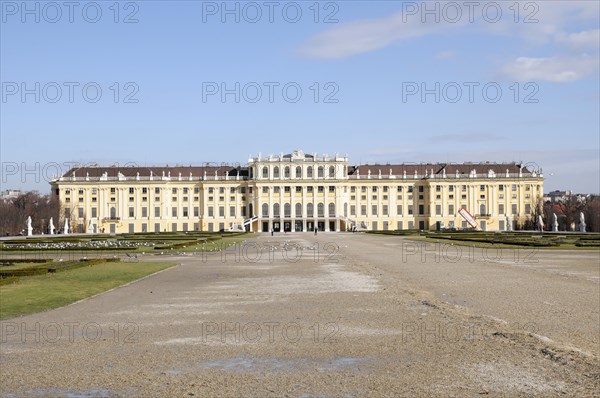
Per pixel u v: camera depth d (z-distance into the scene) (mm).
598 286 35969
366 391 15562
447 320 24562
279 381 16453
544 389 15523
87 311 27844
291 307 28578
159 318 25906
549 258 59188
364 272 45594
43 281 40500
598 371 16984
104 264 54781
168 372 17375
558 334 21906
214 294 33688
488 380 16297
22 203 197125
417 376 16734
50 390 15812
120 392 15641
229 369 17656
